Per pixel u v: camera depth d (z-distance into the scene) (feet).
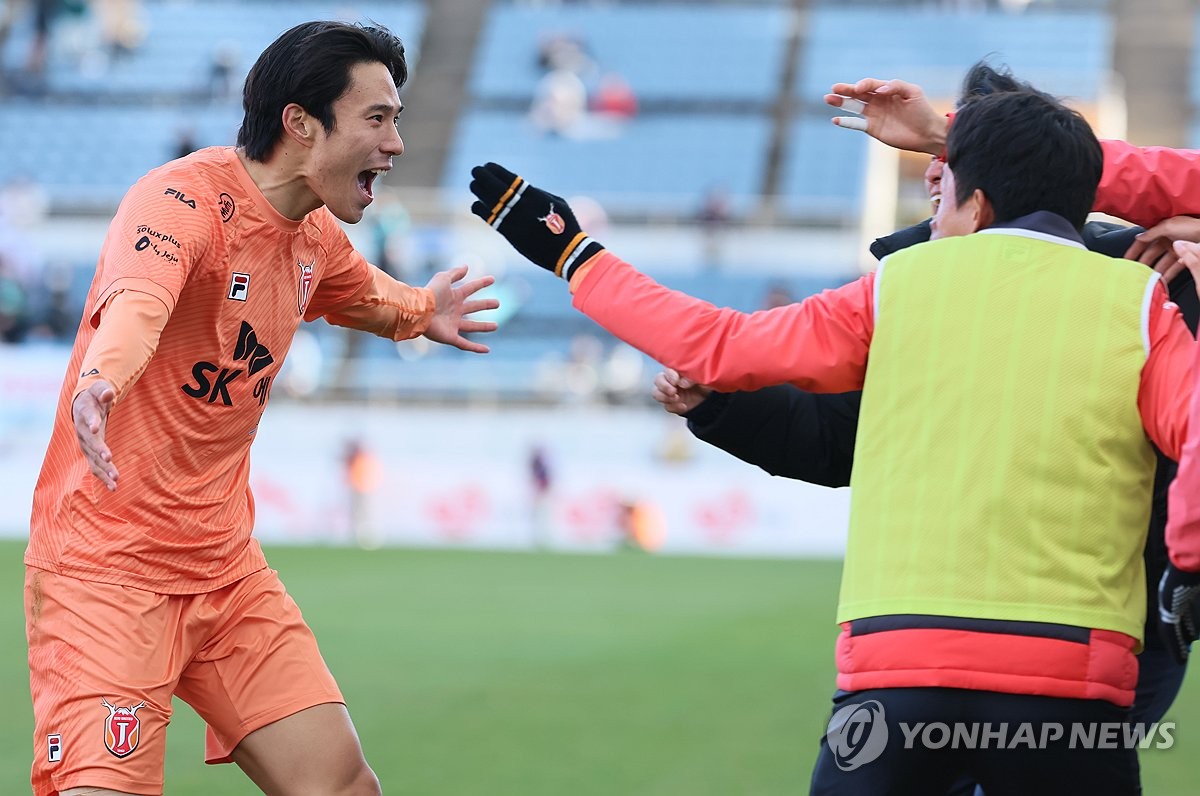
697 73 371.97
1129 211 40.78
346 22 43.01
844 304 35.09
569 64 373.40
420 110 365.20
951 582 32.22
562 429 263.08
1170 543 32.09
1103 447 32.63
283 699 43.70
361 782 43.96
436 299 51.39
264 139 41.86
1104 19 376.07
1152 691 44.16
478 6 396.78
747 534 254.47
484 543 262.67
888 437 33.68
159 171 41.47
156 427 41.68
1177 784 70.38
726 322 35.50
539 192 37.96
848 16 384.27
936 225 39.58
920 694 32.22
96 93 362.33
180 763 75.20
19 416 257.34
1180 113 352.49
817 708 91.09
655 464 259.60
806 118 356.79
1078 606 32.01
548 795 66.74
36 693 41.60
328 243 46.09
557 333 295.48
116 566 41.45
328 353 289.94
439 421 265.13
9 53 371.97
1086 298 33.27
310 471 265.75
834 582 182.19
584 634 128.47
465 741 80.07
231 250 41.34
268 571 45.32
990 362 33.04
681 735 81.97
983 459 32.55
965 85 43.50
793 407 41.34
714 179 340.59
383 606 151.02
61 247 308.81
